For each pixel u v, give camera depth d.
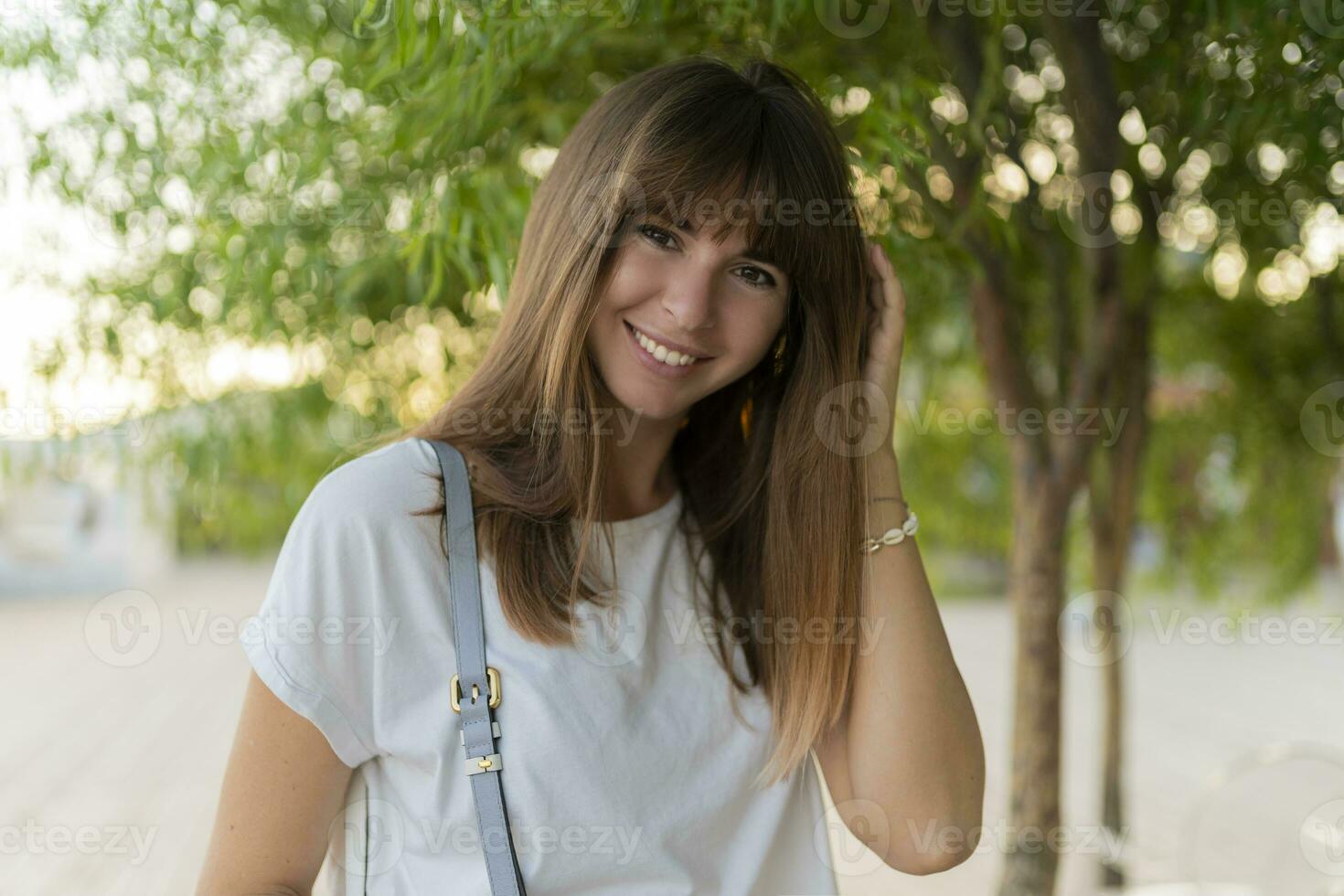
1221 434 2.66
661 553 1.03
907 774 1.04
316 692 0.86
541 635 0.90
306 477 1.74
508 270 1.25
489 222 1.24
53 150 1.32
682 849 0.94
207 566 8.55
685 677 0.99
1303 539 2.74
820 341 1.02
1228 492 2.75
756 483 1.09
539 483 0.95
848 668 1.05
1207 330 2.52
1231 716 5.46
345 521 0.88
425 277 1.49
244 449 1.66
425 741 0.88
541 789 0.88
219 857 0.86
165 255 1.50
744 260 0.93
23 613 7.09
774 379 1.09
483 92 1.13
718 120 0.91
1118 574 2.20
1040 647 1.80
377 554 0.88
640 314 0.93
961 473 2.83
